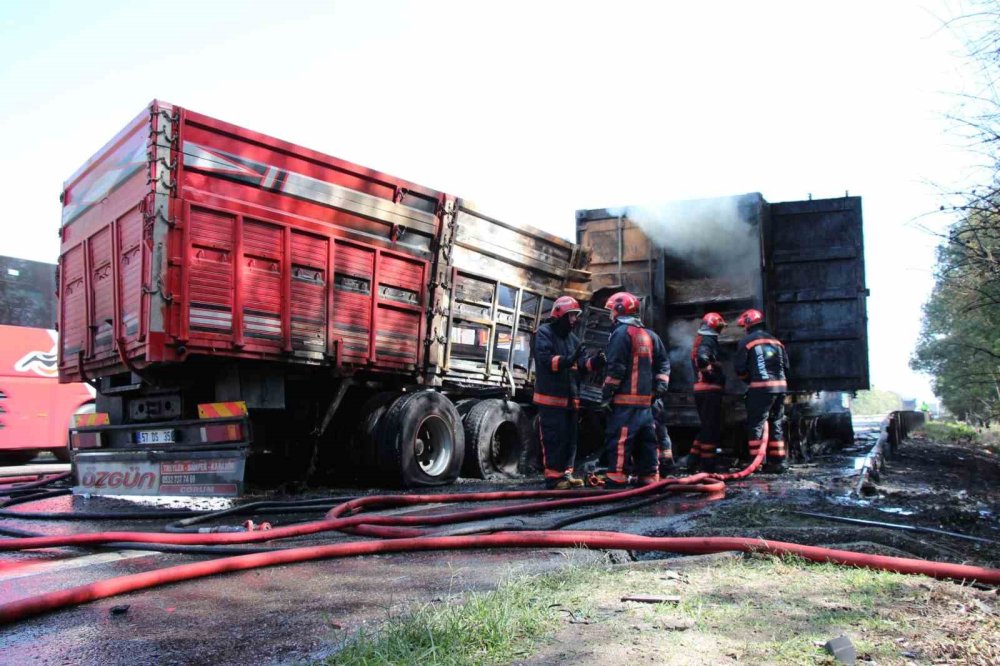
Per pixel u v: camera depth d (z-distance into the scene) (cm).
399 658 218
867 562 328
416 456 798
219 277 648
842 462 1090
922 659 215
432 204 841
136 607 308
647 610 263
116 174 687
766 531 429
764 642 228
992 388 2083
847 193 1047
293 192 705
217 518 554
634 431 717
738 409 1016
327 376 770
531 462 965
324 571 368
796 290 1057
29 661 247
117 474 723
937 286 916
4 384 1170
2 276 1180
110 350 687
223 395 681
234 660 242
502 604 263
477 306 909
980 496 677
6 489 834
